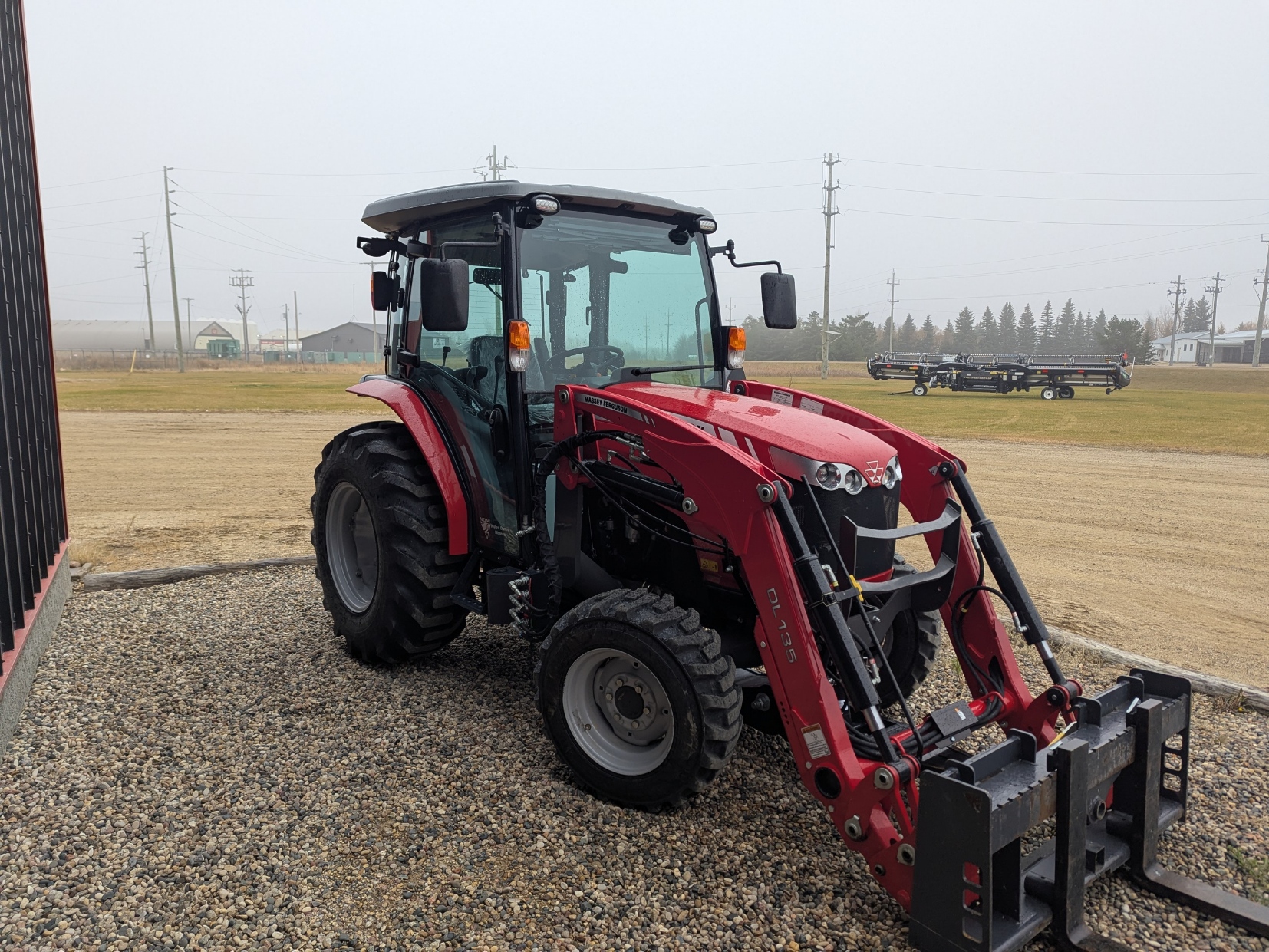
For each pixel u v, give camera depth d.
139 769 3.52
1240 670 5.02
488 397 4.08
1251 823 3.29
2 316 4.22
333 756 3.66
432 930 2.60
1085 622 5.89
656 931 2.63
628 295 4.23
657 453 3.33
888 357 37.19
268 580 6.28
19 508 4.41
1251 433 19.22
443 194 4.10
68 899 2.70
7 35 4.79
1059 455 15.56
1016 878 2.51
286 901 2.71
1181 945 2.61
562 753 3.44
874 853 2.73
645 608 3.21
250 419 20.09
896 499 3.44
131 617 5.41
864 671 2.83
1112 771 2.71
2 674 3.72
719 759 3.06
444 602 4.36
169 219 54.31
